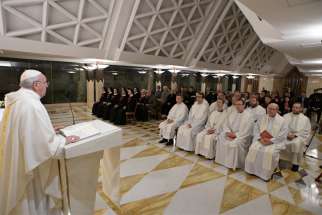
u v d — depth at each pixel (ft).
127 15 16.52
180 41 22.53
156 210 7.93
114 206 7.97
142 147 15.39
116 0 15.29
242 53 32.12
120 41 18.33
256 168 11.05
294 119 12.73
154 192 9.25
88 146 4.94
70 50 16.31
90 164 5.49
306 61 25.70
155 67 29.71
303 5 8.88
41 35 14.58
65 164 5.16
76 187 5.43
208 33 23.70
